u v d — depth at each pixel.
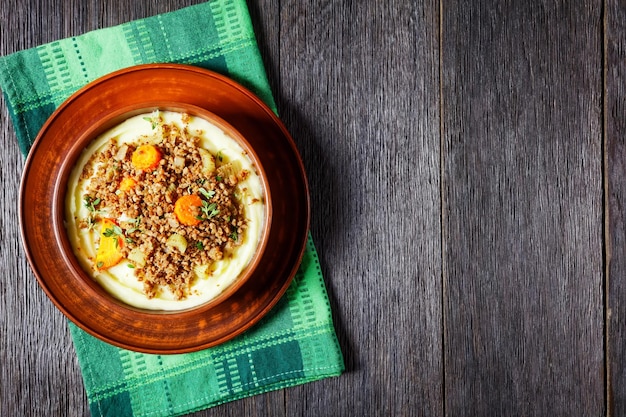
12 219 0.81
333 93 0.84
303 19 0.83
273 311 0.82
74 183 0.75
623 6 0.85
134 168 0.74
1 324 0.81
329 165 0.84
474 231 0.85
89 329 0.77
